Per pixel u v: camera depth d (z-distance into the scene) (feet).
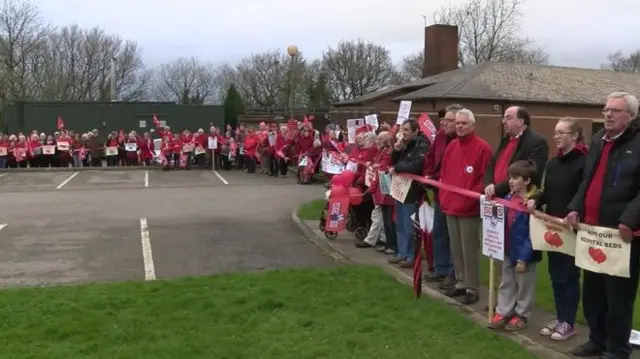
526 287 18.95
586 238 15.67
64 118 105.70
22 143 86.43
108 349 17.15
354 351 17.11
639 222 14.52
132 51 264.72
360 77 256.52
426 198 25.17
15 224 39.60
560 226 16.85
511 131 19.49
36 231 37.01
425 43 129.59
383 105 123.75
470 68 106.83
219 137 86.07
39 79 203.92
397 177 25.72
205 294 22.31
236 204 48.67
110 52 255.91
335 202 32.35
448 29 126.72
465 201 21.04
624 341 15.99
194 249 31.78
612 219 15.29
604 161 15.74
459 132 21.06
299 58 262.47
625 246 14.79
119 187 63.82
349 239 33.22
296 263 28.55
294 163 79.87
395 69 263.08
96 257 30.09
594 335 16.85
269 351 17.04
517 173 18.16
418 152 24.90
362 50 257.75
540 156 18.93
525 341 18.12
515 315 19.20
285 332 18.53
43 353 16.76
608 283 15.84
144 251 31.37
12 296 22.26
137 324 19.10
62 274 26.89
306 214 41.16
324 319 19.71
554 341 18.13
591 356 16.88
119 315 19.97
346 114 110.11
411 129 25.52
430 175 24.52
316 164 65.87
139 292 22.74
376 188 29.37
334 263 28.48
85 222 40.19
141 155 91.09
